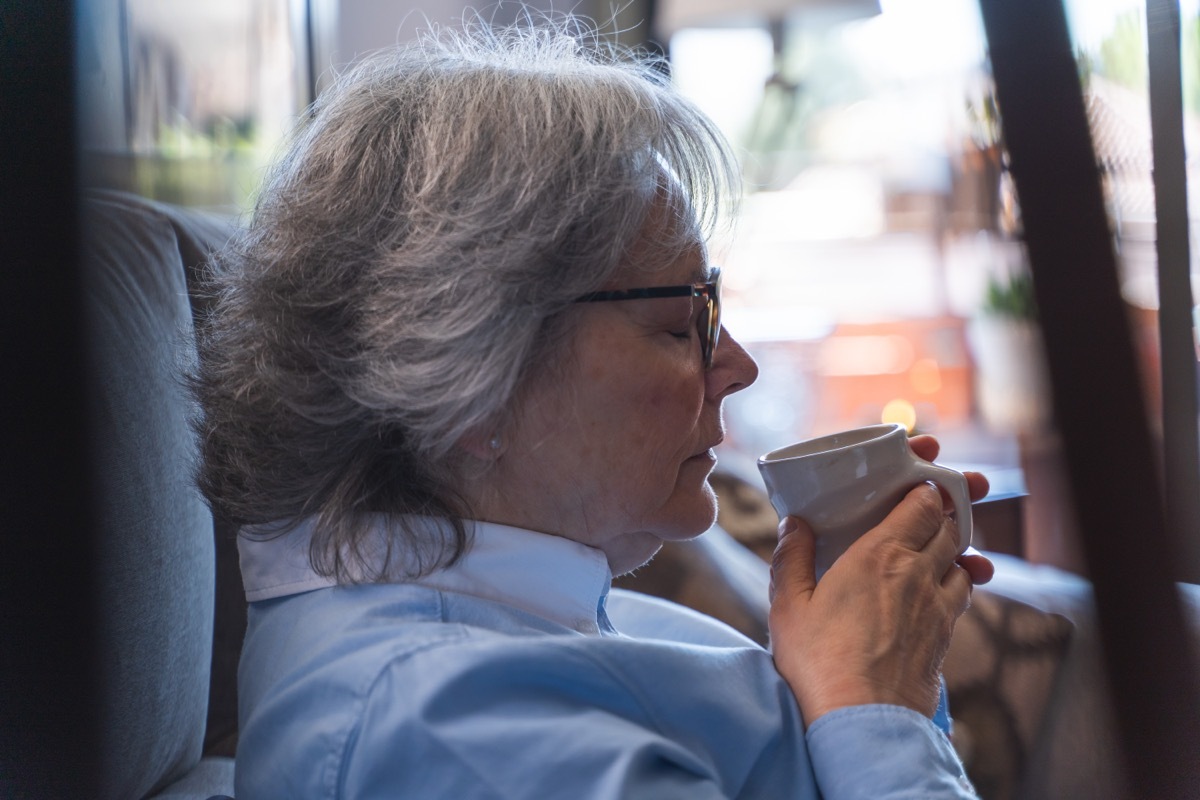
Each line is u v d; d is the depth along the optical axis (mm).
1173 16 1082
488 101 708
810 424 2521
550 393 707
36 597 755
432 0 2342
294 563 739
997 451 2020
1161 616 1148
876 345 2494
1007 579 1261
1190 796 1088
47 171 823
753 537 1418
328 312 698
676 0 2328
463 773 589
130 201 1009
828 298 2721
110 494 808
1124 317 1229
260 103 1772
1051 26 1236
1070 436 1250
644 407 723
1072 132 1247
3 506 750
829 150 2572
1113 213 1242
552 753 588
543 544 732
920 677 703
